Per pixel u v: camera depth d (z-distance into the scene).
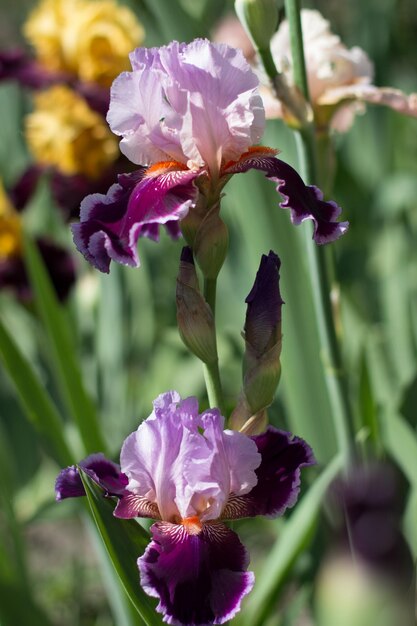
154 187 1.09
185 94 1.10
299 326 1.43
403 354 1.75
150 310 2.10
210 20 2.11
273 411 1.51
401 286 1.85
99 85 1.99
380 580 1.02
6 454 1.93
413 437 1.31
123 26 2.03
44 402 1.37
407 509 1.25
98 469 1.11
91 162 1.98
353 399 1.53
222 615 1.04
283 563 1.26
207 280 1.11
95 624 1.62
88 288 1.99
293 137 1.56
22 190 1.97
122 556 1.12
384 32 2.38
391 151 2.35
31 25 2.09
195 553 1.06
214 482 1.07
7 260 1.85
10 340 1.35
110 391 1.90
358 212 2.26
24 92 2.45
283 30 1.41
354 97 1.38
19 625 1.31
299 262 1.44
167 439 1.08
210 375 1.12
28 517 1.73
